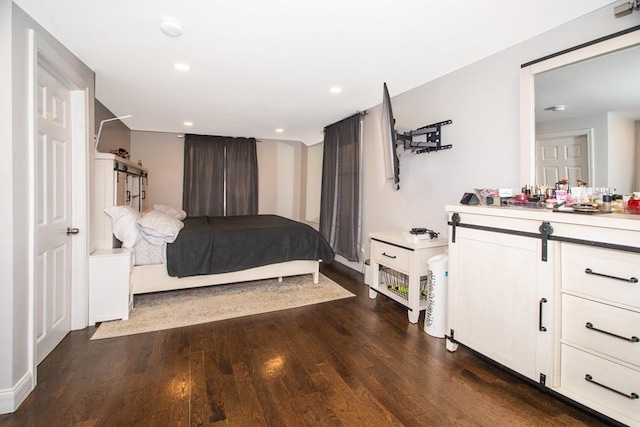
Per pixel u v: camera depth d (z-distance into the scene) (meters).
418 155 3.11
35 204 1.71
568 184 1.88
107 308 2.58
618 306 1.33
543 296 1.57
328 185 4.81
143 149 5.39
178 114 4.21
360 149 4.04
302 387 1.75
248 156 5.95
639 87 1.60
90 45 2.18
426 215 3.03
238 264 3.24
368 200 3.99
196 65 2.55
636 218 1.31
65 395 1.65
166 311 2.83
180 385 1.75
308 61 2.48
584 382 1.45
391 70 2.67
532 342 1.63
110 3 1.68
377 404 1.62
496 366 1.91
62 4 1.68
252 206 5.97
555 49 1.96
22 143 1.63
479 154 2.46
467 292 1.99
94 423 1.45
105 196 2.80
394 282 3.36
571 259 1.48
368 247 3.98
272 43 2.16
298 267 3.65
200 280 3.14
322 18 1.85
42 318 1.97
